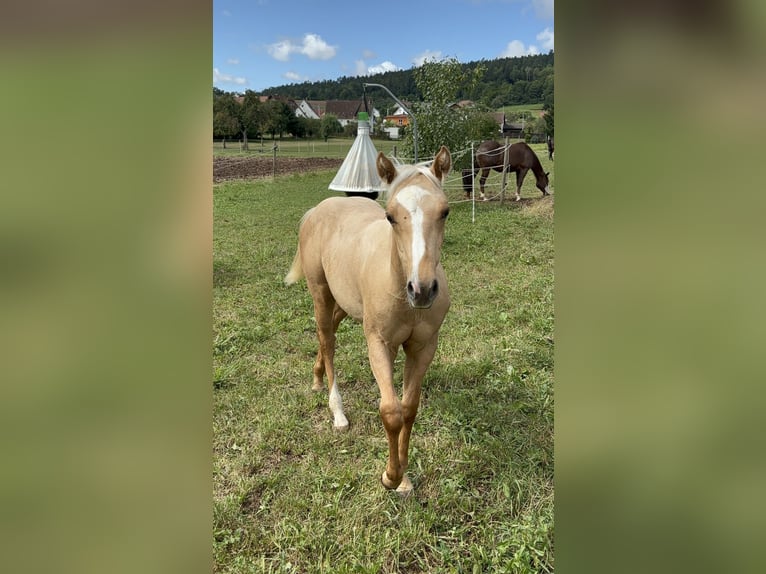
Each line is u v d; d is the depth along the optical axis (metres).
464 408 3.16
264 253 7.25
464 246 7.35
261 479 2.65
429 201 2.04
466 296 5.16
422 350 2.51
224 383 3.63
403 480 2.54
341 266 2.86
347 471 2.64
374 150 7.84
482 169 11.58
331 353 3.30
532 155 11.77
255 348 4.20
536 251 6.92
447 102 11.95
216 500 2.52
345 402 3.39
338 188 7.71
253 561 2.18
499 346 3.97
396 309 2.29
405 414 2.48
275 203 12.54
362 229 2.85
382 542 2.22
